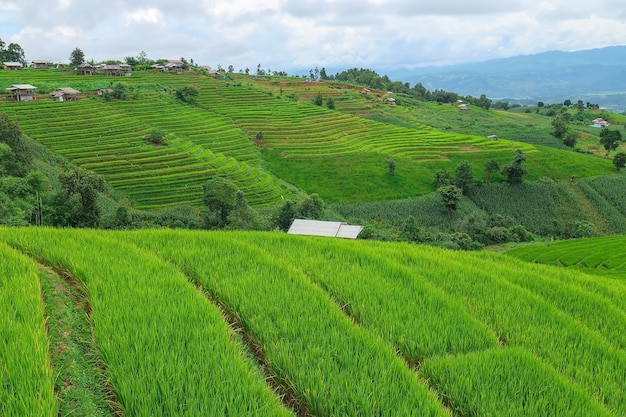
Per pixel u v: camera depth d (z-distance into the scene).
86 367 6.74
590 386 7.76
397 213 74.94
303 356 7.37
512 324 9.88
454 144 113.50
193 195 70.50
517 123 169.00
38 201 43.84
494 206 79.69
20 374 5.96
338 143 110.75
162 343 7.09
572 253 44.66
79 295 9.05
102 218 48.78
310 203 60.84
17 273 9.23
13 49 162.25
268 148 103.88
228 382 6.32
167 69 160.50
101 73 140.12
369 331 8.62
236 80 182.25
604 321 11.01
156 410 5.62
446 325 9.27
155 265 10.69
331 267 12.30
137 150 84.44
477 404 6.70
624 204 80.56
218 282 10.21
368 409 6.14
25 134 81.12
